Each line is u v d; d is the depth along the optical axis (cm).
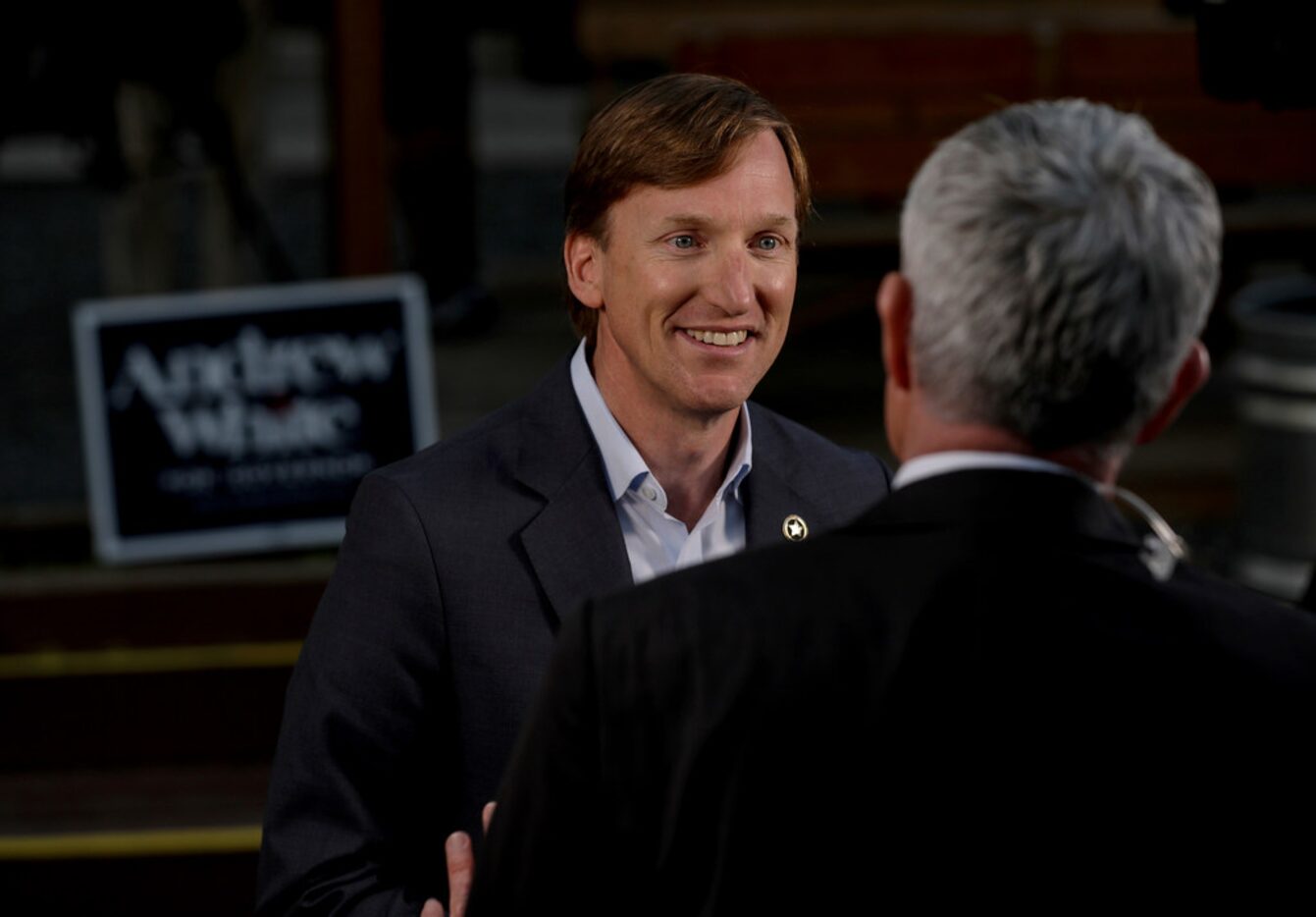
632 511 543
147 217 1525
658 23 2267
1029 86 1775
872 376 1883
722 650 343
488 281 2358
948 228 348
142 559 1284
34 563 1349
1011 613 340
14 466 1744
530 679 509
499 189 3112
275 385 1293
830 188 1788
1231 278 1869
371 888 495
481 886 361
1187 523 1609
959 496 352
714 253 504
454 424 1691
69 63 1286
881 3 2227
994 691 335
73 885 1073
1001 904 331
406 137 2030
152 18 1289
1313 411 1388
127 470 1283
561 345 2042
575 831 351
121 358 1279
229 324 1288
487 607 512
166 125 1480
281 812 506
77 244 2891
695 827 341
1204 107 1773
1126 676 337
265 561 1327
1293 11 596
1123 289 339
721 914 338
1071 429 351
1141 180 346
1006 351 343
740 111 504
